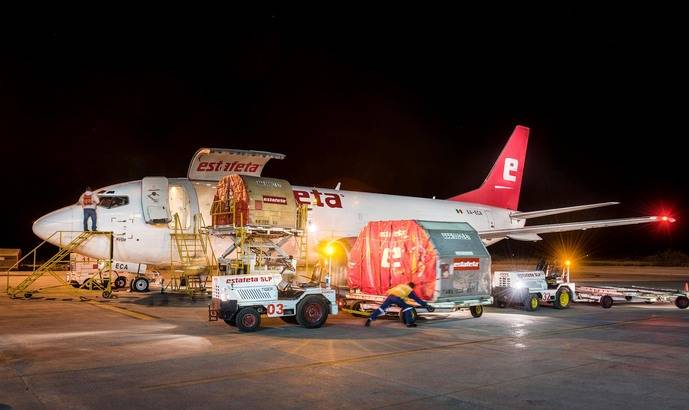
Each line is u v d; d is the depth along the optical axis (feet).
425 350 35.91
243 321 42.70
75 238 66.13
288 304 44.34
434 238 50.75
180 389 25.98
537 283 60.70
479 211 100.32
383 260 53.67
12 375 28.50
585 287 67.15
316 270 62.49
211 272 68.95
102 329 44.06
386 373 29.32
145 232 66.95
